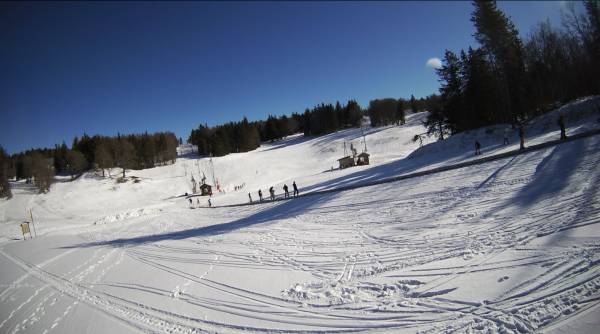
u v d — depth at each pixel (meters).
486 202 12.73
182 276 13.05
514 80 33.56
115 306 11.25
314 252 12.58
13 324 11.59
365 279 9.08
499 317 5.97
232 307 9.23
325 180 41.28
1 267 22.62
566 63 37.66
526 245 8.26
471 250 8.95
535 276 6.82
